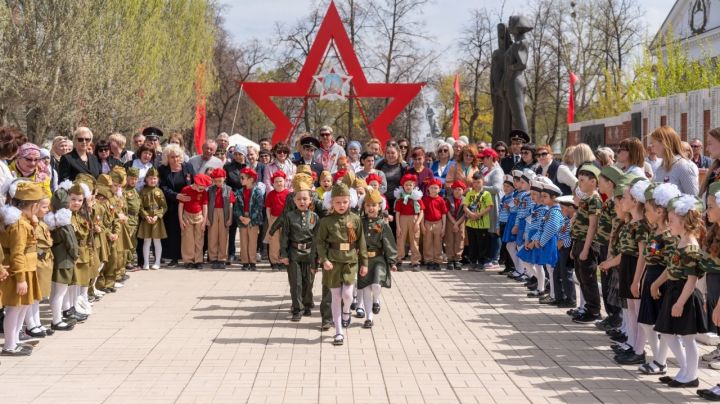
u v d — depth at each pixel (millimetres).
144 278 12148
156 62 34500
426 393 5996
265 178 13539
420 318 9086
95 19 26328
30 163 8250
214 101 61750
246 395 5906
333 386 6172
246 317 9070
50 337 7938
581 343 7820
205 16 46750
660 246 6332
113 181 10828
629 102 35281
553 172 11750
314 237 8633
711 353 7035
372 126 19266
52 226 8094
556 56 49000
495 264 13820
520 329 8492
